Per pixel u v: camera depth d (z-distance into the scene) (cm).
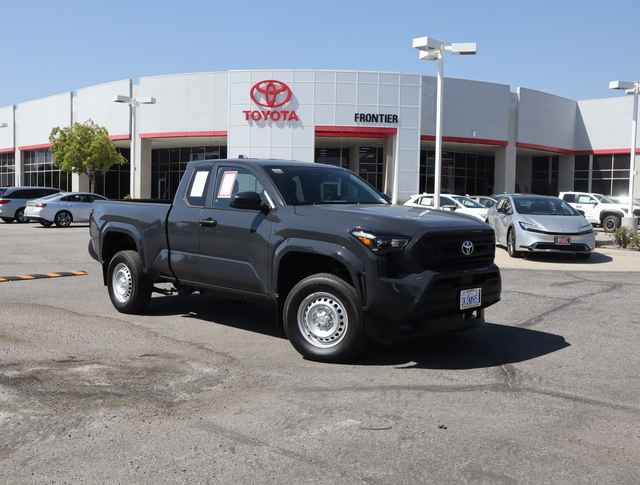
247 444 389
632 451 383
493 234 621
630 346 653
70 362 565
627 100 4756
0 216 2995
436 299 541
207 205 688
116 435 401
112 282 812
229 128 4138
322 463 362
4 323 725
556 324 761
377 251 537
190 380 518
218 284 673
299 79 4034
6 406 449
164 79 4391
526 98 4553
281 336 681
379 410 452
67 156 4441
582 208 2902
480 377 536
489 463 363
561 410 455
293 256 600
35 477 342
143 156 4594
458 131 4247
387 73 4047
